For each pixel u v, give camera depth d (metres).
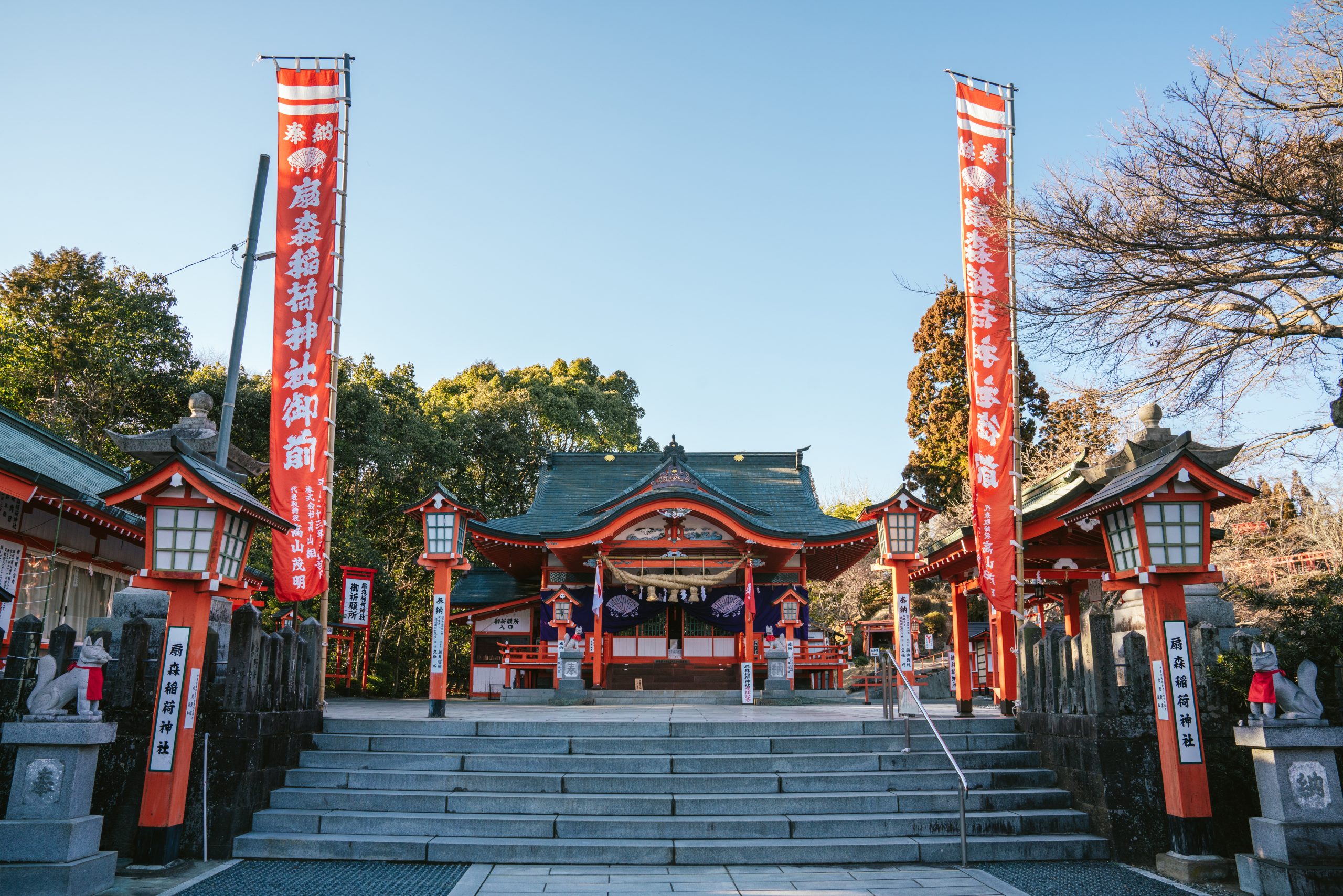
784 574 23.45
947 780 9.16
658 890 6.92
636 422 49.81
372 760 9.57
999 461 11.15
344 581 21.69
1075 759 8.73
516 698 19.59
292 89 11.41
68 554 12.76
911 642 13.02
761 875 7.39
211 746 7.98
